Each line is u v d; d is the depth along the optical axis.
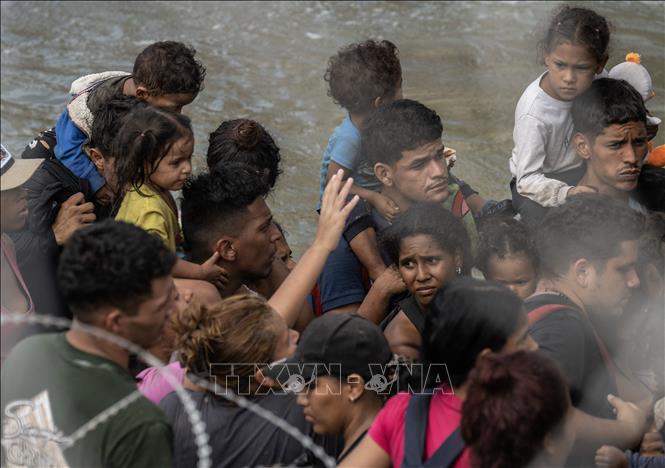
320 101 12.44
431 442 3.88
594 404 4.50
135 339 3.93
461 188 6.82
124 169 5.58
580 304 4.86
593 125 5.95
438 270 5.09
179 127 5.57
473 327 3.88
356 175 6.41
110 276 3.80
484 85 12.55
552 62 6.11
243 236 5.48
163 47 6.43
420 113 5.79
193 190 5.59
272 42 14.77
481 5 15.83
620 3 14.85
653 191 6.31
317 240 5.06
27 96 12.80
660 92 10.43
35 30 15.52
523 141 6.25
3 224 5.09
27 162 5.23
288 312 4.88
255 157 6.17
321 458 4.16
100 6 16.58
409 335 5.14
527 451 3.49
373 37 14.77
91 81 6.70
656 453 4.62
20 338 4.63
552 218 4.91
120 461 3.70
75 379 3.79
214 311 4.34
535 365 3.56
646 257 5.27
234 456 4.35
